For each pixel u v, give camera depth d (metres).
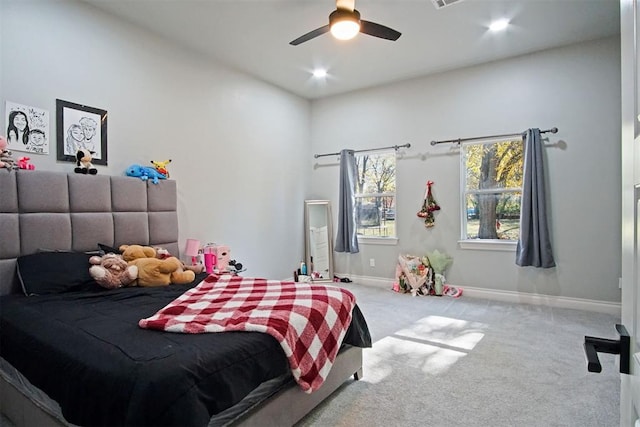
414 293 4.62
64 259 2.57
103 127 3.18
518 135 4.21
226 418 1.49
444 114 4.68
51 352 1.50
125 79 3.36
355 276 5.43
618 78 3.71
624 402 0.81
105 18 3.21
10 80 2.63
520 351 2.80
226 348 1.48
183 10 3.21
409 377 2.40
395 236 5.11
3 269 2.45
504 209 4.41
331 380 2.11
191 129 3.96
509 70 4.25
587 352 0.75
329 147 5.66
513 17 3.34
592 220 3.86
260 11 3.24
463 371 2.48
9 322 1.83
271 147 5.05
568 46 3.93
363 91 5.31
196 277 3.00
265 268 4.95
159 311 1.90
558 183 4.01
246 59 4.24
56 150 2.88
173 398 1.22
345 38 2.81
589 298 3.90
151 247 3.12
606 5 3.15
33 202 2.60
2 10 2.59
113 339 1.52
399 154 5.04
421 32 3.62
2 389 1.89
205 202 4.12
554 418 1.93
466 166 4.64
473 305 4.11
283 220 5.26
